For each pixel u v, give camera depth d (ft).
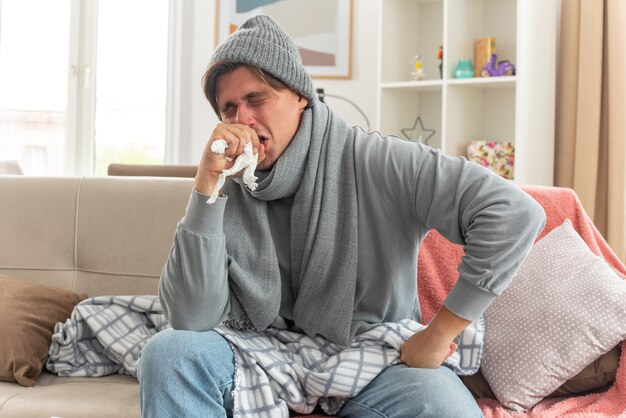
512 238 4.18
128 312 5.83
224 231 4.77
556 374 4.87
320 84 13.83
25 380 5.39
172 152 14.48
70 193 6.72
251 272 4.73
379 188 4.68
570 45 10.64
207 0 14.16
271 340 4.83
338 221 4.73
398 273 4.74
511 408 4.89
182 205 6.49
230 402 4.36
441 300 5.75
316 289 4.69
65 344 5.68
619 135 10.09
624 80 10.10
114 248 6.54
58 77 14.71
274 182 4.66
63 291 6.22
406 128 12.60
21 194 6.75
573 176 10.72
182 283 4.46
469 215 4.31
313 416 4.61
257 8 13.93
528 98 10.58
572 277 5.15
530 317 5.06
